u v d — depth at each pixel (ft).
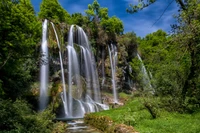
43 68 82.23
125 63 130.82
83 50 107.04
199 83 39.50
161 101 42.91
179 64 44.01
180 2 33.27
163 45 42.37
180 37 32.89
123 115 37.55
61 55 93.20
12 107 28.71
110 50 127.75
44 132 30.42
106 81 117.19
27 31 50.06
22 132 25.29
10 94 50.37
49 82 84.23
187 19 31.53
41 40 86.17
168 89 44.86
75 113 79.92
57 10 121.08
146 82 60.59
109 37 131.13
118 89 120.47
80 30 112.27
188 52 36.52
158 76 47.80
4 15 39.93
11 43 40.78
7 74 48.65
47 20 96.32
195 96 40.24
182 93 41.52
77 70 99.91
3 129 25.08
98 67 117.08
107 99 106.63
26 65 71.56
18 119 27.66
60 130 38.09
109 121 36.78
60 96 78.07
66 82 91.81
